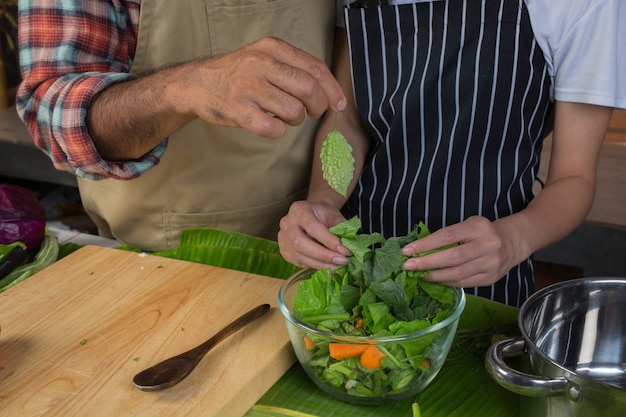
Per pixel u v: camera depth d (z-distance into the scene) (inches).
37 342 46.1
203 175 66.9
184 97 47.1
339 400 42.1
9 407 40.1
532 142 58.9
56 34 57.9
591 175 56.5
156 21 60.5
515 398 41.9
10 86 128.2
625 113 100.6
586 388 34.2
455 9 56.6
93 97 54.8
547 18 54.7
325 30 65.0
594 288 42.4
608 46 52.6
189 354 43.0
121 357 44.5
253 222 69.1
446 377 43.8
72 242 64.0
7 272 54.7
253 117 42.4
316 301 42.4
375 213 61.9
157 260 56.0
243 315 47.4
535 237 50.9
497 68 56.2
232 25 62.1
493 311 49.0
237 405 40.9
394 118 58.8
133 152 57.1
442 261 42.7
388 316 41.3
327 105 43.4
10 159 119.0
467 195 58.6
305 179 69.4
